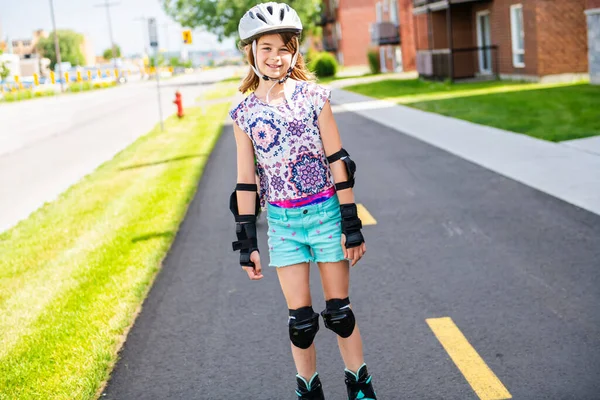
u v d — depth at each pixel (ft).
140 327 17.25
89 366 14.79
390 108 73.15
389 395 12.78
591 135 41.65
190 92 152.35
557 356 13.83
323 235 10.91
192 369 14.62
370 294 18.39
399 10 150.30
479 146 42.22
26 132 84.99
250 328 16.69
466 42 104.78
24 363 15.28
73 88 225.76
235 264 22.25
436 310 16.85
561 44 83.71
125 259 23.41
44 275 22.71
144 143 60.39
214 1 220.23
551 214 25.21
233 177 38.75
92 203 35.19
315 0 209.26
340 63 205.87
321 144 10.84
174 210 30.86
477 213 26.27
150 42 68.85
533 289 17.81
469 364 13.76
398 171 36.55
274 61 10.56
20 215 35.50
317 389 11.61
